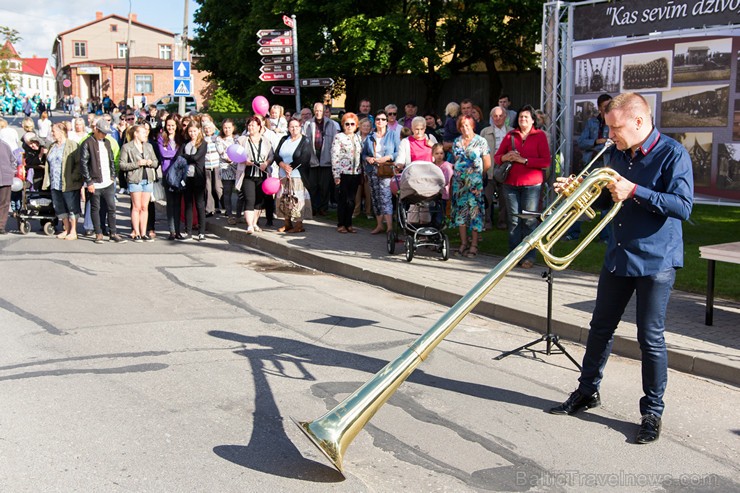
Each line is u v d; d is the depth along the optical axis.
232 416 4.59
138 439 4.20
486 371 5.62
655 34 10.73
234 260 10.30
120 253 10.54
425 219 9.77
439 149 10.24
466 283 8.20
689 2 10.38
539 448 4.26
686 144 10.89
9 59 58.06
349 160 11.70
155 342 6.12
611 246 4.54
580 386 4.82
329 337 6.43
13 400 4.74
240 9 29.44
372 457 4.09
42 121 30.22
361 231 12.11
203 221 12.00
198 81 65.62
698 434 4.51
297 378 5.34
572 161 11.70
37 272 8.94
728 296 7.51
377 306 7.69
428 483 3.80
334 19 24.53
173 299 7.72
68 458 3.93
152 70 69.56
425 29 24.98
